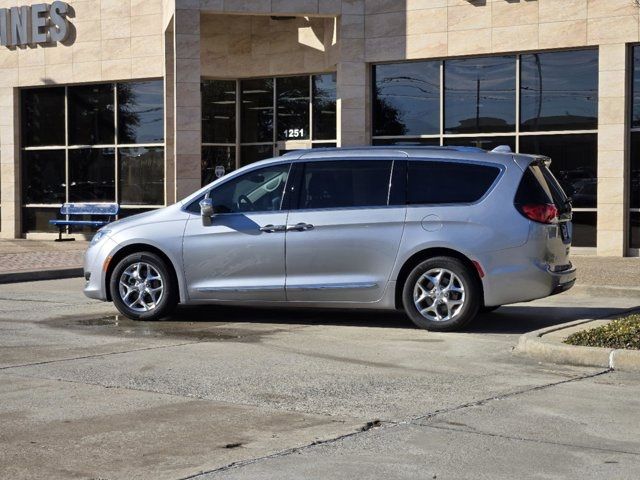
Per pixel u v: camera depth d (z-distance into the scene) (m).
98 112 26.09
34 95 27.05
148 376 8.22
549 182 11.03
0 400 7.32
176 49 21.95
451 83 21.53
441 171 10.77
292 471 5.55
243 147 24.83
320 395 7.50
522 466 5.65
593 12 19.89
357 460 5.76
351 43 22.06
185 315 12.11
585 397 7.45
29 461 5.77
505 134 21.02
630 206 20.00
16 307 13.05
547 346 8.99
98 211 25.55
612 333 9.16
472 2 21.02
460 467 5.63
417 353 9.38
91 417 6.81
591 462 5.73
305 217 10.98
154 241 11.44
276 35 23.89
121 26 25.34
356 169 11.02
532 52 20.67
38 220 27.06
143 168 25.50
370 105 22.30
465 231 10.50
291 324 11.35
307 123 23.94
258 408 7.08
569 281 11.00
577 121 20.33
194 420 6.72
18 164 27.17
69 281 17.02
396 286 10.76
